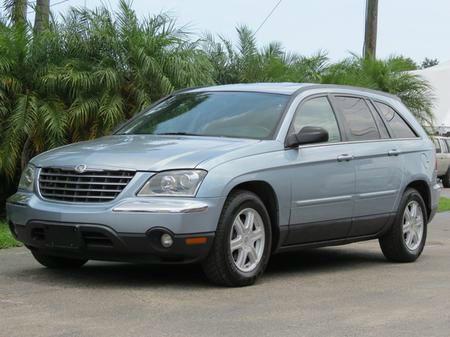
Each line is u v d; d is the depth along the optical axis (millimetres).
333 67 20016
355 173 8492
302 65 19172
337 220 8297
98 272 8016
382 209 8914
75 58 13086
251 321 5996
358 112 9023
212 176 6949
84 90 12664
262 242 7473
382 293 7270
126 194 6828
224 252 7066
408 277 8234
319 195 8047
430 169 9844
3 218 13070
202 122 8148
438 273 8539
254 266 7422
